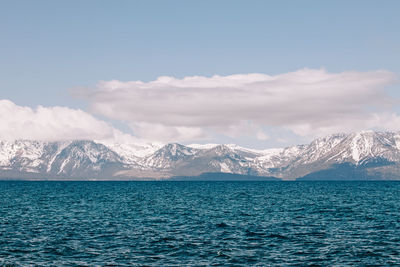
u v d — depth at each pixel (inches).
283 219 3772.1
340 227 3223.4
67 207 5039.4
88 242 2593.5
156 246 2477.9
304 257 2209.6
